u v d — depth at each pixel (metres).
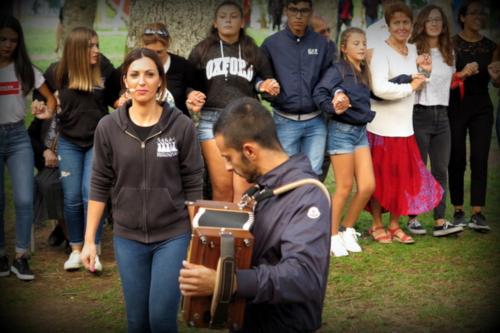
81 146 5.62
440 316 4.98
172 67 5.77
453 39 6.73
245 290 2.40
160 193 3.61
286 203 2.54
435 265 5.94
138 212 3.62
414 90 6.16
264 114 2.63
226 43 5.90
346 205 7.79
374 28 6.36
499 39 11.25
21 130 5.50
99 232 5.88
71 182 5.64
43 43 18.97
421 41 6.39
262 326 2.63
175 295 3.59
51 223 7.08
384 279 5.64
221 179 5.97
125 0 19.97
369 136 6.36
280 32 6.15
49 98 5.85
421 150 6.57
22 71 5.44
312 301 2.52
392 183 6.33
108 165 3.68
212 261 2.52
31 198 5.56
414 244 6.46
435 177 6.69
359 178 6.11
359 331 4.75
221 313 2.44
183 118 3.70
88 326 4.84
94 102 5.62
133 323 3.70
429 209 6.34
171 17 7.69
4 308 5.11
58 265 5.95
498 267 5.90
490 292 5.39
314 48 6.10
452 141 6.80
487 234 6.79
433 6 6.38
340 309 5.09
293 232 2.47
